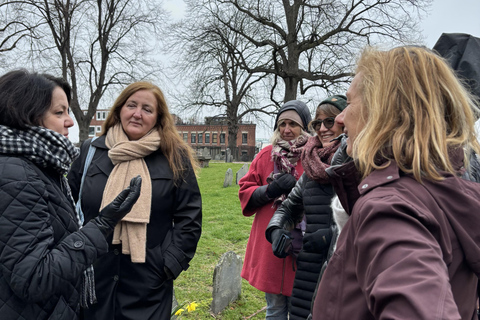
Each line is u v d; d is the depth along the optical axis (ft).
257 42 66.44
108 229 5.12
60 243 4.74
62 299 4.79
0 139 4.50
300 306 6.36
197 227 7.23
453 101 2.96
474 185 3.00
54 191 4.90
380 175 2.87
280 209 7.22
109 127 7.66
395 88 3.01
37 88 4.87
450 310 1.95
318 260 6.23
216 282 11.76
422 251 2.22
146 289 6.56
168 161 7.22
